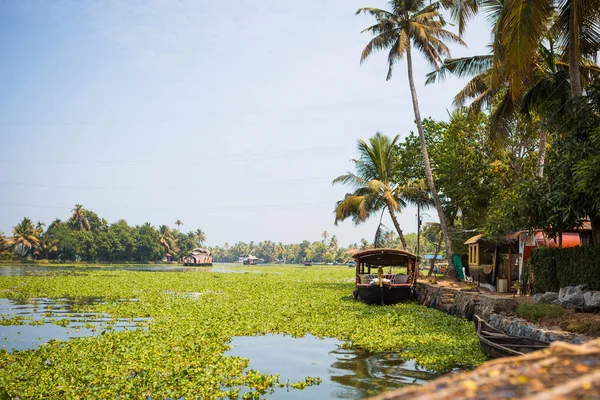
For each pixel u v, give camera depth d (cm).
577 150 1562
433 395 209
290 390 1061
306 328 1842
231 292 3322
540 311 1491
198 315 2130
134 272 6506
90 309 2380
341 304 2606
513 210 1745
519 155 3275
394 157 4059
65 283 4047
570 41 1692
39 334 1714
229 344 1564
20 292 3303
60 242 11588
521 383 211
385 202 3847
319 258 19325
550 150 1719
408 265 2942
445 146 3578
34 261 11412
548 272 1809
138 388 1040
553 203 1582
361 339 1617
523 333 1431
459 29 2222
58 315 2181
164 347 1432
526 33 1425
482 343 1364
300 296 3031
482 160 3381
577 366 225
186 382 1075
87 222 13050
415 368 1246
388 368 1249
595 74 2194
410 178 3941
